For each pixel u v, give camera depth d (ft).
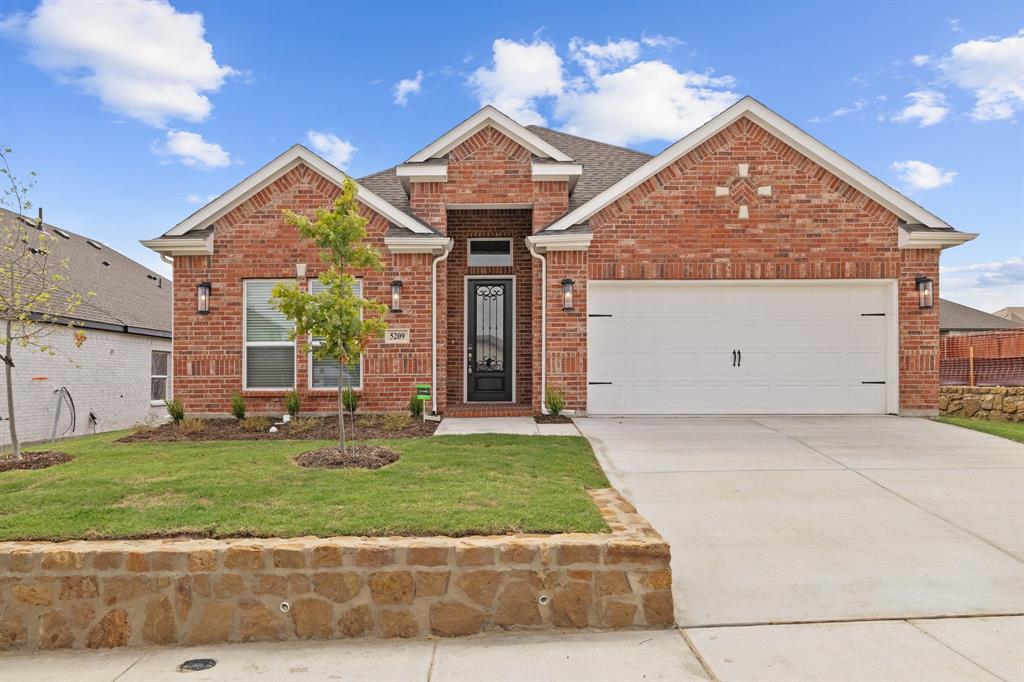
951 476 21.66
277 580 12.37
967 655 11.05
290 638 12.34
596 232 33.60
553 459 21.99
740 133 33.68
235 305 33.45
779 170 33.63
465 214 38.83
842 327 34.01
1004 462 23.56
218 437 27.86
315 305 20.66
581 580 12.45
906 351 33.45
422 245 32.96
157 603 12.32
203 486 17.44
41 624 12.28
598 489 18.19
